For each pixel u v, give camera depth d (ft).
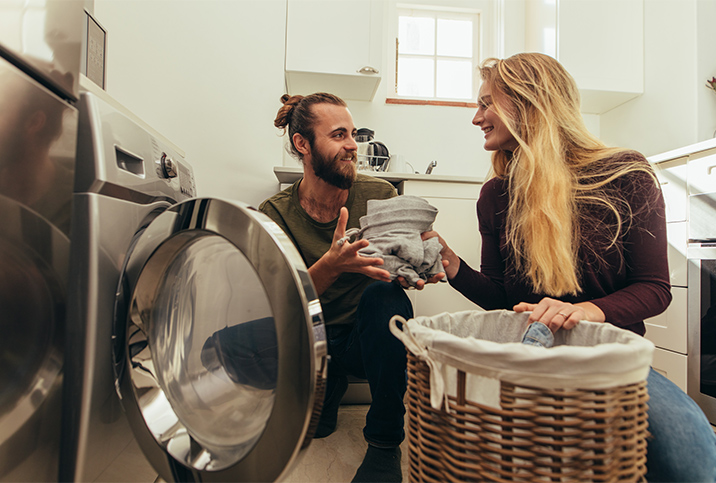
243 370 2.33
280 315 1.83
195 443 2.24
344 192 4.01
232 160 5.86
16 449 1.89
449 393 1.67
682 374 4.92
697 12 6.07
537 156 2.94
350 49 6.08
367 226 2.74
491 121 3.35
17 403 1.90
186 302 2.55
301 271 1.85
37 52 1.85
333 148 3.77
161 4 5.77
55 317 2.05
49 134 1.90
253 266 1.90
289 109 4.27
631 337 1.81
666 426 2.01
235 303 2.43
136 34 5.73
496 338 2.40
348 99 7.02
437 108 7.18
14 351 1.87
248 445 1.98
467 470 1.60
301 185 4.15
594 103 7.30
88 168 2.14
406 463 3.23
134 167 2.63
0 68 1.63
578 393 1.47
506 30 7.43
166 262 2.41
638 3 6.88
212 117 5.83
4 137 1.66
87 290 2.10
